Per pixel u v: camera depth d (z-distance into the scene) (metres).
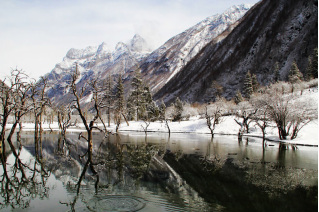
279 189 12.66
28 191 12.02
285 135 36.44
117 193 11.66
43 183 13.40
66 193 11.62
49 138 38.34
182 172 16.30
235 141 36.06
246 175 15.59
